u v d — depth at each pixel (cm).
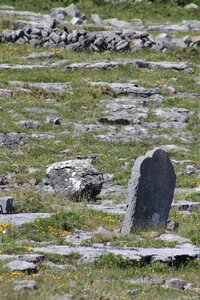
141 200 4562
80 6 12650
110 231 4553
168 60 9906
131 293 3381
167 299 3341
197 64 9944
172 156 6975
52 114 7831
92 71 9150
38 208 5122
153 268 3822
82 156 6756
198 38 10581
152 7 12862
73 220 4688
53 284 3409
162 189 4641
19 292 3231
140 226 4553
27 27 10400
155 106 8338
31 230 4428
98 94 8462
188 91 8850
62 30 10362
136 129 7581
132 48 10112
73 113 7906
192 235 4484
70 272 3653
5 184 6009
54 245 4162
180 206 5278
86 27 11075
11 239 4253
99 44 10062
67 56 9725
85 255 3881
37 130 7400
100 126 7550
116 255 3866
